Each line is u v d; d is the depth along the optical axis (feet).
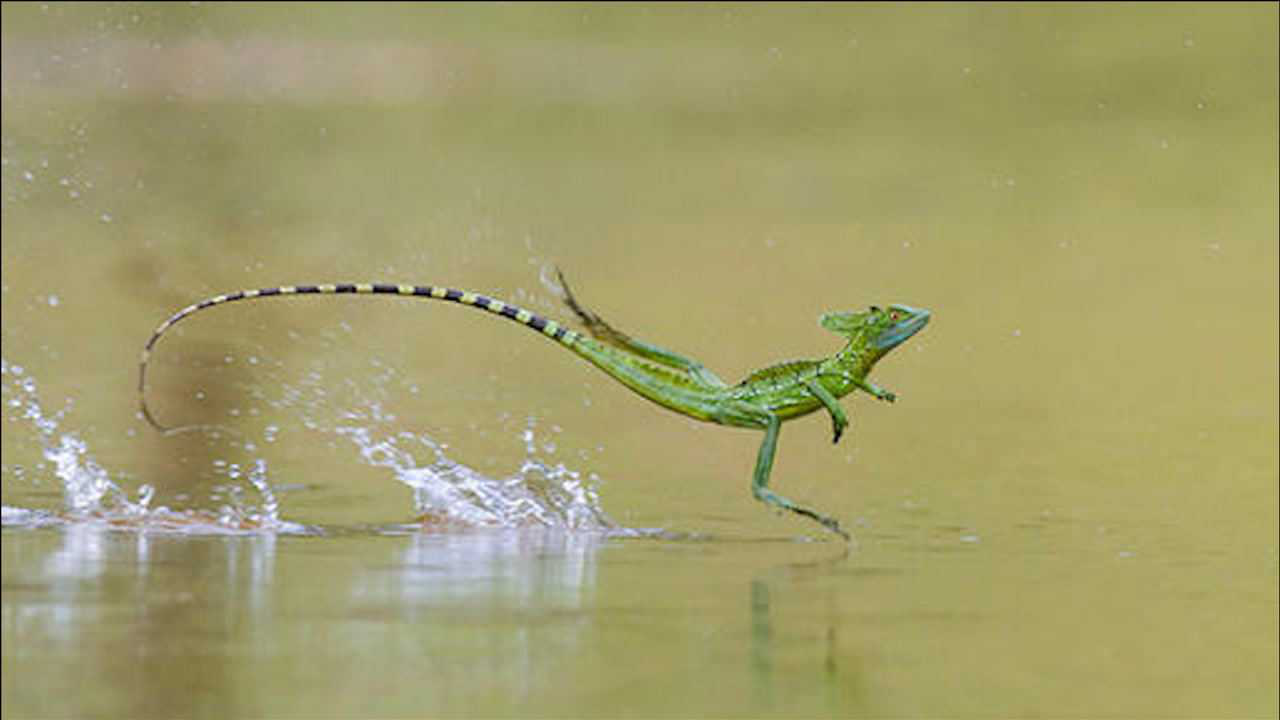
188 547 65.77
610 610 57.62
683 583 61.11
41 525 69.36
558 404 91.66
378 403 90.89
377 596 58.80
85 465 78.79
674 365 67.05
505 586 60.23
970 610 58.44
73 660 51.62
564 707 48.42
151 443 83.76
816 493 76.69
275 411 89.30
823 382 65.21
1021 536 68.90
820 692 50.21
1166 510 73.87
